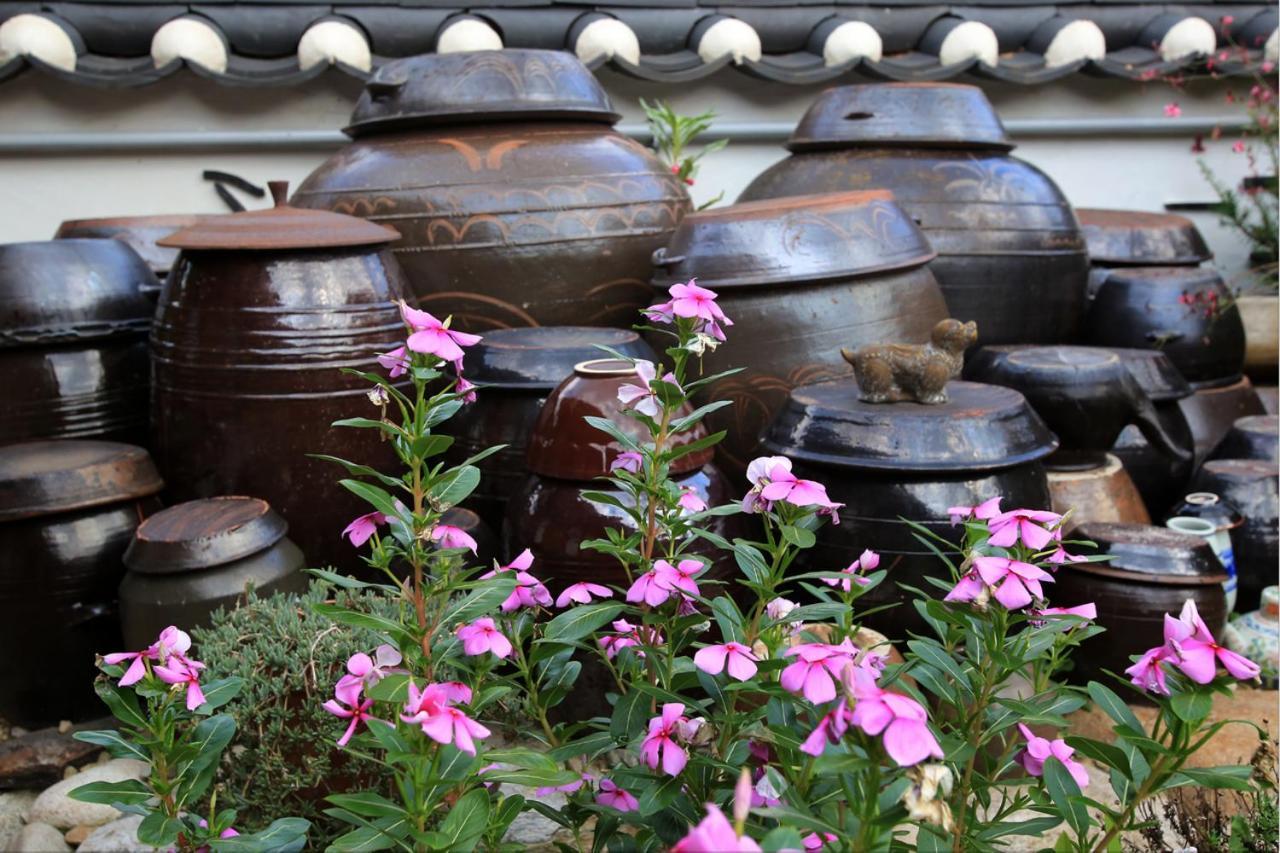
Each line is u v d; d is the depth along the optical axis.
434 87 3.77
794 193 4.23
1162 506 4.11
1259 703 2.96
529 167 3.70
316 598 2.50
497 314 3.69
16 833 2.74
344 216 3.36
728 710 1.66
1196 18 5.57
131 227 4.29
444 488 1.61
